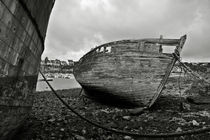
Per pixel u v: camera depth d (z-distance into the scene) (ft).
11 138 21.18
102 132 29.32
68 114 43.78
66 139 25.03
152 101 49.90
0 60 13.62
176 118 41.57
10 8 13.37
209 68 105.70
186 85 72.59
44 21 22.57
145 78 50.55
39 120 34.96
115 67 54.80
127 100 54.08
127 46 53.21
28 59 19.94
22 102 20.80
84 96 76.54
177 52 48.06
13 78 16.83
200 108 58.18
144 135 16.65
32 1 16.55
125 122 37.63
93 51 61.62
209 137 27.99
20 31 15.90
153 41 50.72
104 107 58.95
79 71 69.31
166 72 48.93
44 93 99.55
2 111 15.57
